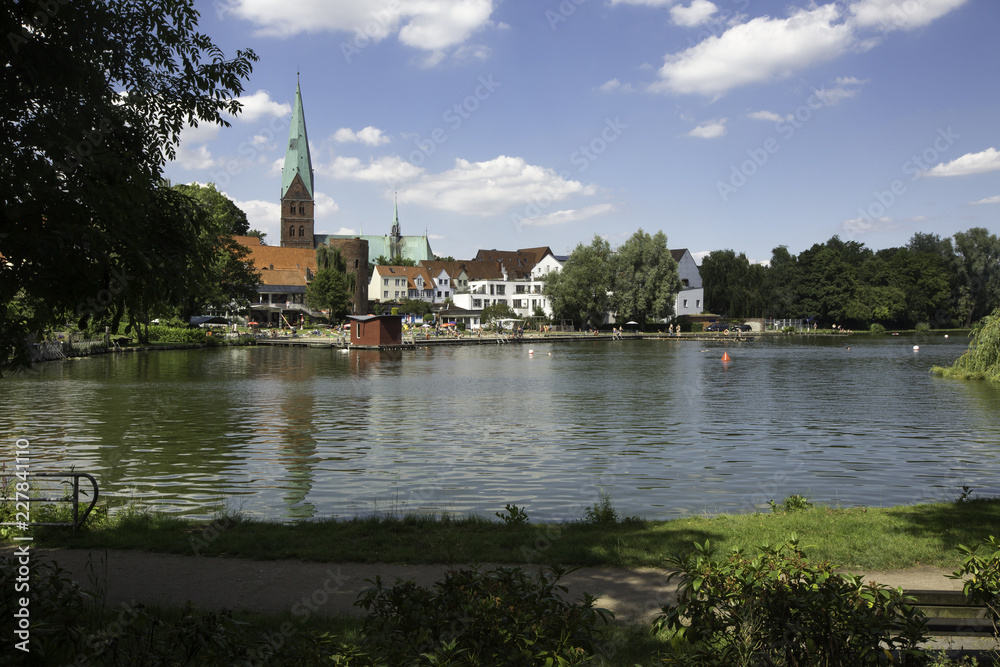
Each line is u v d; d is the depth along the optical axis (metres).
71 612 5.64
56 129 5.94
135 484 16.75
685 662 4.59
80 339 60.16
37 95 6.14
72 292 5.93
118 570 8.75
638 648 5.93
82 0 6.20
